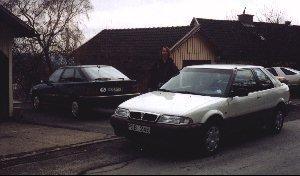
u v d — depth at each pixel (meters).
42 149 8.09
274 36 26.75
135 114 7.70
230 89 8.26
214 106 7.72
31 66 19.61
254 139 9.24
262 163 7.10
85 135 9.42
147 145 8.42
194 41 21.95
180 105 7.53
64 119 12.05
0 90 11.94
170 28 22.36
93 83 11.66
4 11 11.45
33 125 10.90
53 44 20.61
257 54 25.50
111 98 11.84
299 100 18.80
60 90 12.71
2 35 11.81
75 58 20.94
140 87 19.75
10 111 12.10
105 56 21.94
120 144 8.53
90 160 7.27
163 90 8.84
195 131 7.24
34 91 14.20
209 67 9.02
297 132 10.18
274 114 9.84
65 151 7.95
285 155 7.71
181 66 21.28
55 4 20.67
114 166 6.86
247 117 8.69
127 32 23.92
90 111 13.01
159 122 7.30
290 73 20.09
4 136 9.34
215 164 7.00
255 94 9.00
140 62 20.25
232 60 24.23
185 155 7.63
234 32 26.59
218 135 7.84
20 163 7.11
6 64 11.98
